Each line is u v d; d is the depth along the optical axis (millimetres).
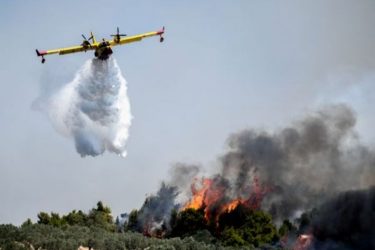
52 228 99688
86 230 101938
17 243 88438
